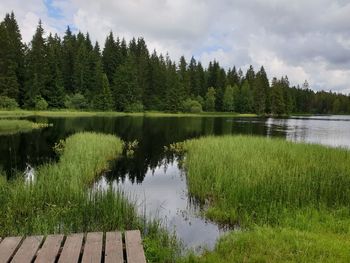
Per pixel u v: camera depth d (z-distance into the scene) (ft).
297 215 26.86
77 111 256.93
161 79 317.22
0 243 17.49
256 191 32.89
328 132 139.54
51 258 15.88
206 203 35.83
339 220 25.90
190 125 168.86
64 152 60.95
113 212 27.66
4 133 100.94
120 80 283.18
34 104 240.32
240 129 149.18
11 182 37.88
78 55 285.23
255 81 381.40
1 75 220.64
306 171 39.91
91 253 16.47
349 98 523.29
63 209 28.50
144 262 15.75
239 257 18.40
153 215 31.45
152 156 69.56
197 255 21.02
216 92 369.30
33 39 249.34
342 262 17.51
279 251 18.94
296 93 430.20
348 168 41.19
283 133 130.52
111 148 68.23
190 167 49.62
